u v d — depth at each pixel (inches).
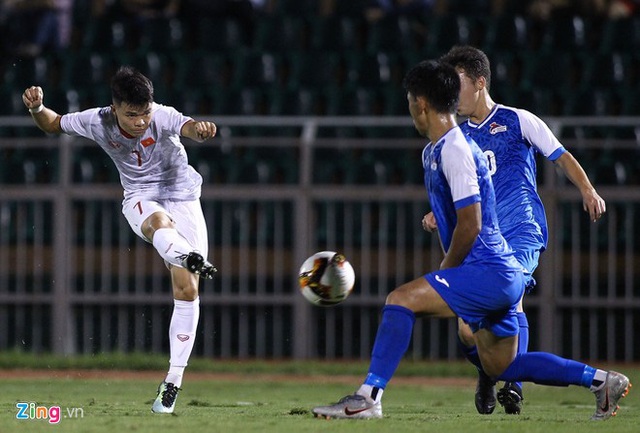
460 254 805.2
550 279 1771.7
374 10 2353.6
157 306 1841.8
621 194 1776.6
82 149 1947.6
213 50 2277.3
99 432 748.0
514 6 2367.1
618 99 2087.8
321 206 1852.9
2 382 1533.0
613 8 2367.1
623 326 1817.2
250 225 1860.2
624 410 1072.8
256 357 1850.4
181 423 811.4
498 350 863.7
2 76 2273.6
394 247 1833.2
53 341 1820.9
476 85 1008.2
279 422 817.5
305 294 855.7
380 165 1939.0
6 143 1815.9
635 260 1825.8
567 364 872.3
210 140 1781.5
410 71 824.9
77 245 1846.7
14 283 1861.5
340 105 2091.5
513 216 992.2
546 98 2076.8
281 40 2271.2
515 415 975.6
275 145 1817.2
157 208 984.3
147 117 956.6
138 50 2274.9
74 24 2375.7
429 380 1653.5
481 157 820.0
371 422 813.9
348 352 1829.5
